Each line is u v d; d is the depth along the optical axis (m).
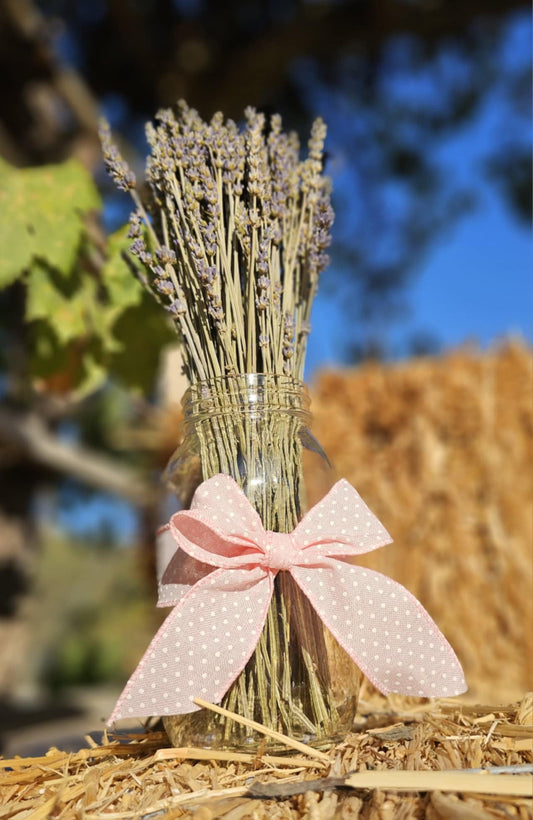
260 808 0.26
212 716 0.31
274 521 0.33
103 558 4.13
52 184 0.56
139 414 1.09
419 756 0.30
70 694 1.51
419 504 0.80
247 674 0.31
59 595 4.03
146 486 1.24
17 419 1.37
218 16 1.54
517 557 0.73
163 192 0.37
